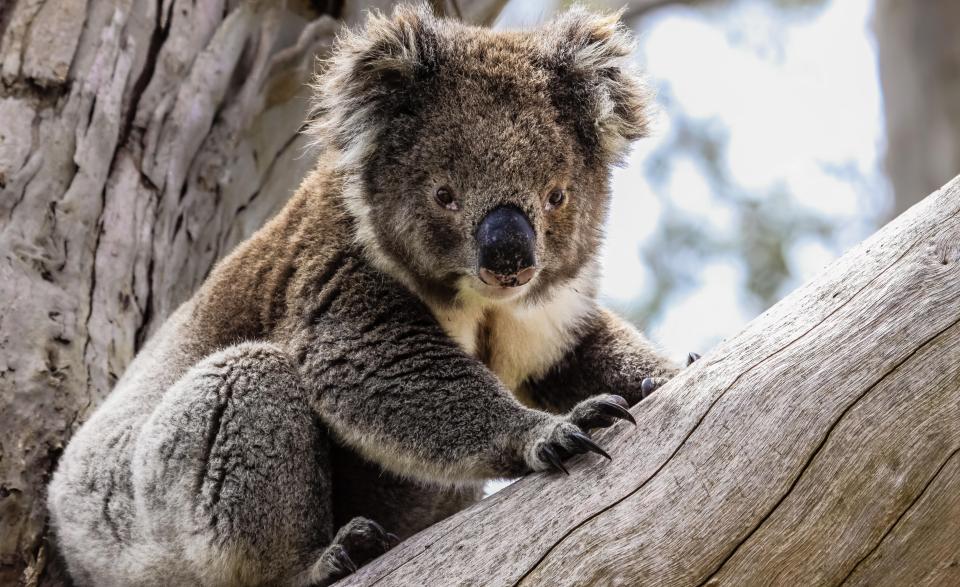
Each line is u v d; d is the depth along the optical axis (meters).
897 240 5.59
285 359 6.89
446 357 6.74
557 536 5.29
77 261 8.07
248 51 9.34
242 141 9.17
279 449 6.62
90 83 8.50
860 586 5.08
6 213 7.93
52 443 7.57
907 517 5.09
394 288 7.17
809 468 5.19
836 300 5.55
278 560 6.59
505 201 6.80
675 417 5.49
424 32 7.29
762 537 5.13
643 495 5.30
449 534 5.55
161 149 8.71
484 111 7.00
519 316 7.55
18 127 8.17
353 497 7.47
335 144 7.44
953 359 5.22
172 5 9.09
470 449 6.33
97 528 7.11
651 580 5.12
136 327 8.30
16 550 7.32
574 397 7.88
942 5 15.80
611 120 7.36
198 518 6.53
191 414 6.64
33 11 8.55
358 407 6.66
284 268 7.43
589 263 7.70
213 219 8.91
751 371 5.46
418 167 7.03
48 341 7.72
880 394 5.25
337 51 7.68
